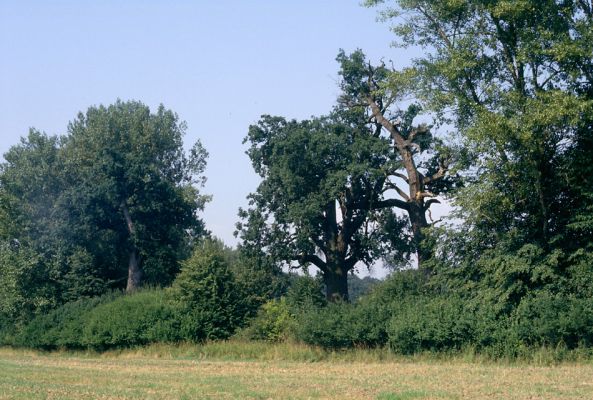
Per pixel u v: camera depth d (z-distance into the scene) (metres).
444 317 33.53
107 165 59.97
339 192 49.97
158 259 60.22
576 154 34.47
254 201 53.19
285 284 57.09
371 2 38.91
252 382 25.20
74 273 56.69
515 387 22.34
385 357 34.62
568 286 33.16
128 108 81.56
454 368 29.52
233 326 42.84
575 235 34.81
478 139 33.09
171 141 80.69
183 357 40.00
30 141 77.50
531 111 32.44
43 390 23.36
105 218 59.56
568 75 35.00
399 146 50.50
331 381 25.14
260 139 53.81
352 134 52.97
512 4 33.56
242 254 53.09
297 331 38.44
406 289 39.50
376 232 53.25
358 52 52.84
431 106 36.94
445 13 37.28
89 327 46.16
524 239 35.59
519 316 32.31
